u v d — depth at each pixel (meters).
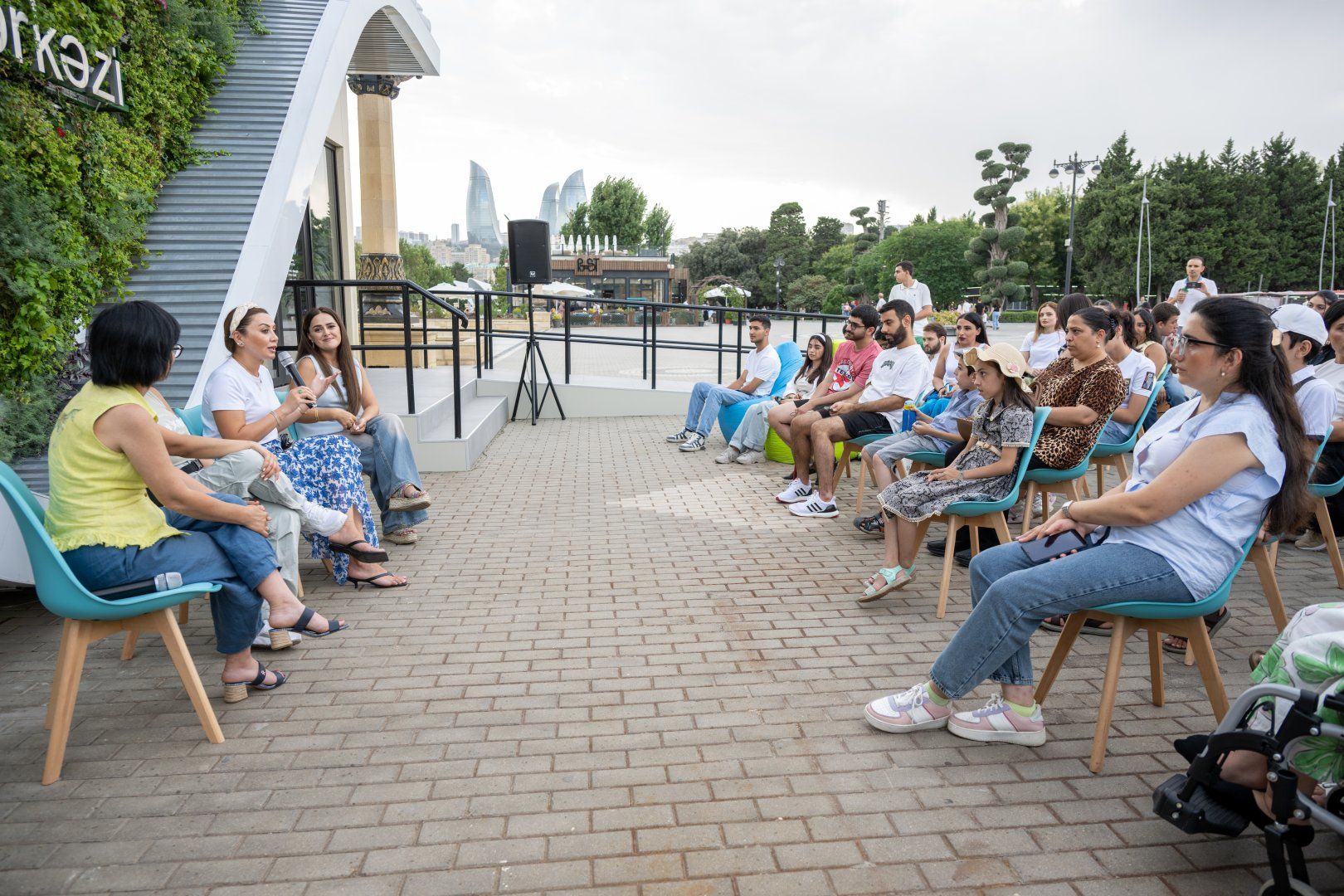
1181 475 2.54
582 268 41.78
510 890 2.21
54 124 5.34
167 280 6.13
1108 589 2.67
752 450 8.07
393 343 12.85
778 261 60.00
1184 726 3.09
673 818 2.53
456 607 4.30
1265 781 2.18
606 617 4.16
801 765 2.82
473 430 8.05
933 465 5.28
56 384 5.05
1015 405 3.99
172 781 2.74
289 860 2.34
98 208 5.79
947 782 2.72
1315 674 2.06
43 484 4.49
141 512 2.96
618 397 10.95
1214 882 2.26
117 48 6.13
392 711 3.21
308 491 4.53
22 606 4.30
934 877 2.27
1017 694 2.96
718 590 4.54
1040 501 6.21
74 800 2.63
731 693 3.35
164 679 3.50
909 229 57.34
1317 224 61.78
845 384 6.69
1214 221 57.31
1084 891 2.22
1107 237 59.59
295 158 7.31
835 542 5.46
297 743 2.97
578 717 3.15
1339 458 4.34
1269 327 2.46
